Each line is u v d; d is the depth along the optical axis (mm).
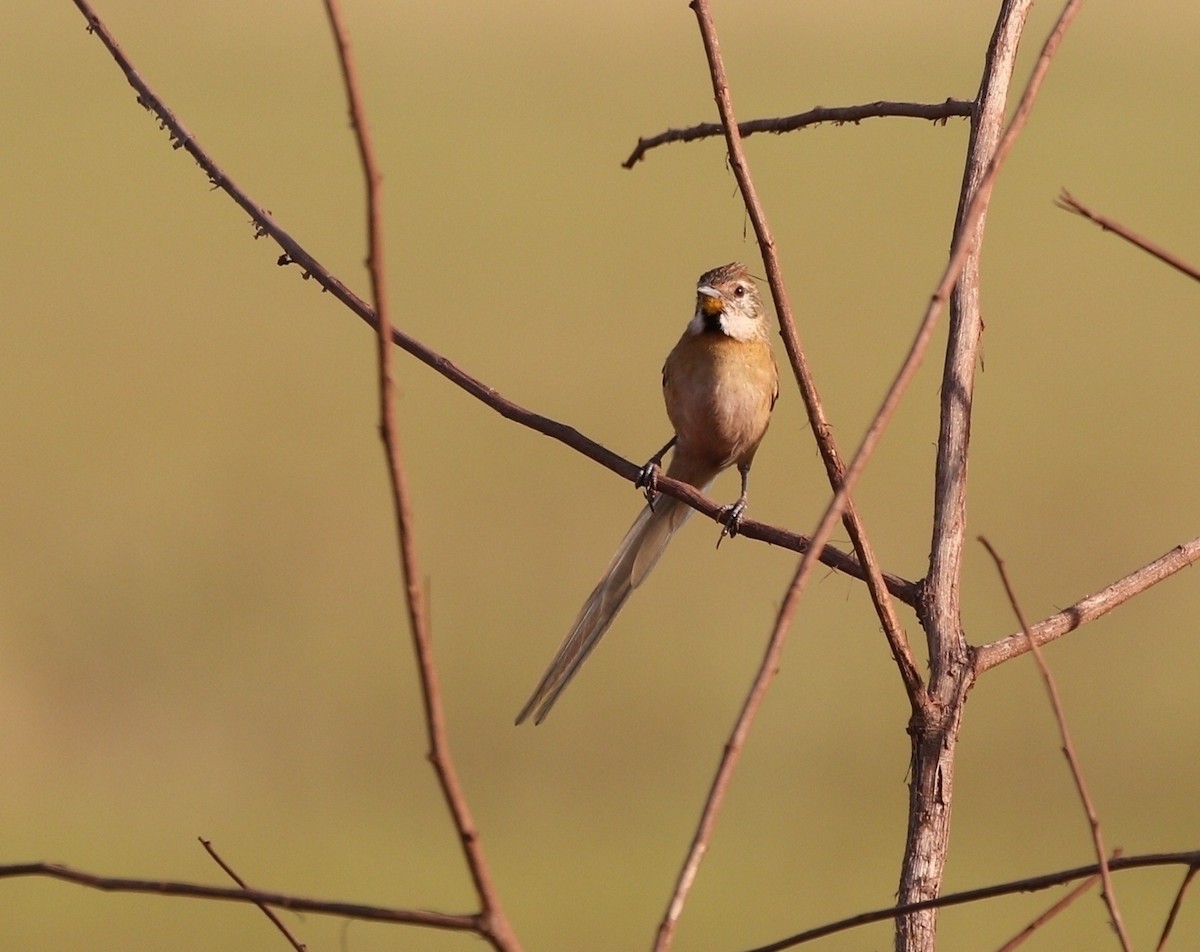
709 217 27219
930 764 3609
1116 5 41375
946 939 11188
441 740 2449
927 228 25641
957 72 33875
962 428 3848
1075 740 14070
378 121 33656
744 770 13836
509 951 2469
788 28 38375
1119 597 3838
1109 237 25344
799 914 11625
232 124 33031
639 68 36375
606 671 14992
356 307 4422
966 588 15531
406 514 2418
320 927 11453
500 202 28562
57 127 32750
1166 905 11602
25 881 12086
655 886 12023
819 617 15500
